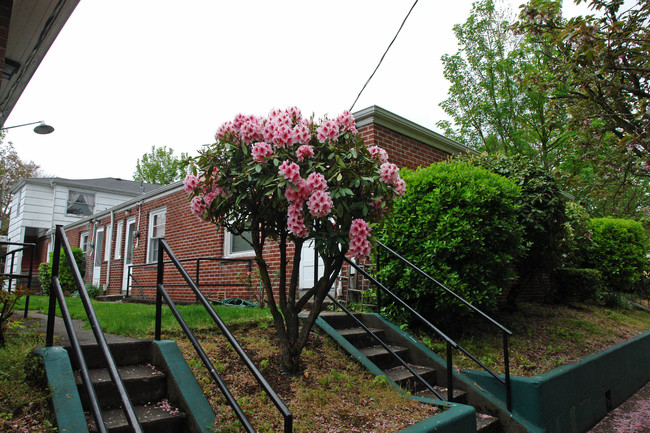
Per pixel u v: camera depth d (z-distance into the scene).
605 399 5.82
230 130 3.50
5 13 3.90
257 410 2.92
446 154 8.31
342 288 6.60
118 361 3.13
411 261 5.30
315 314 3.67
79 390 2.64
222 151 3.50
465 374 4.64
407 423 3.05
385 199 3.56
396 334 5.10
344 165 3.23
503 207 5.50
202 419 2.64
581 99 7.62
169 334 3.95
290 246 7.79
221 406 2.86
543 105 15.45
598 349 6.28
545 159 16.20
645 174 7.51
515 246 5.76
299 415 2.96
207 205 3.53
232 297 8.74
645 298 13.57
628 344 6.93
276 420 2.82
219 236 9.38
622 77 6.98
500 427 4.12
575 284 9.40
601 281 9.88
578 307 9.15
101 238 15.29
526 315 7.32
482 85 17.02
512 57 16.08
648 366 7.83
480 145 18.19
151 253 11.91
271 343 4.14
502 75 16.67
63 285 13.79
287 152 3.37
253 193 3.49
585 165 15.47
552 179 7.63
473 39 17.02
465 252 5.10
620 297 11.25
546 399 4.27
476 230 5.15
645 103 6.45
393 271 5.40
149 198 12.29
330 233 3.32
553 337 6.25
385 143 7.02
